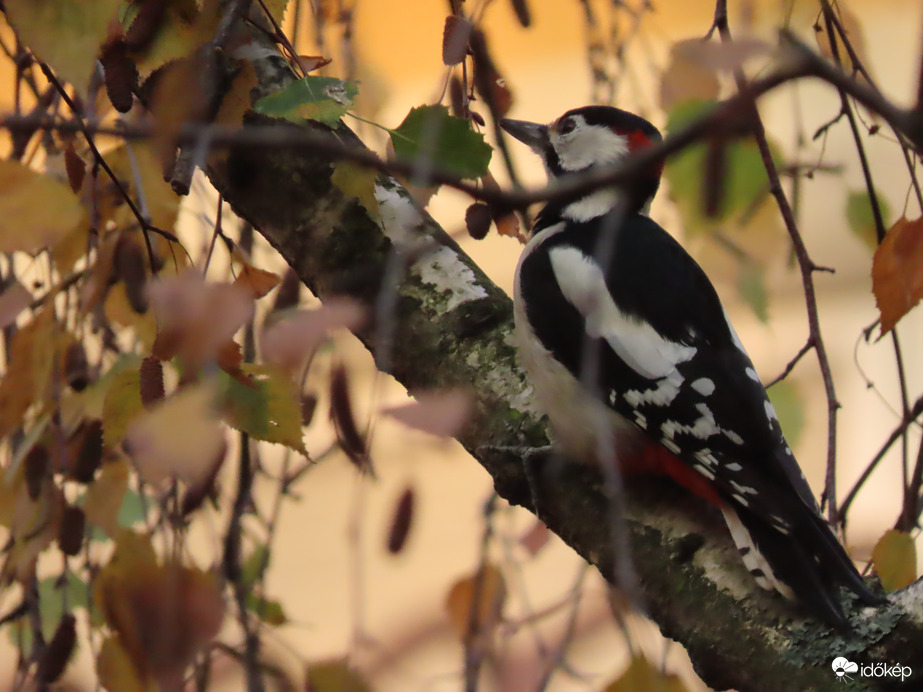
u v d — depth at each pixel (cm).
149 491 458
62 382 403
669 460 422
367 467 308
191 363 282
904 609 344
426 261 461
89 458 383
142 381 318
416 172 216
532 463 441
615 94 487
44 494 387
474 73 438
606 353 450
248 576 480
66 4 324
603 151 575
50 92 425
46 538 384
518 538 441
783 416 479
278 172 453
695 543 390
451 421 217
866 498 698
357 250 450
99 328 444
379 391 306
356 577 312
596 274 471
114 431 336
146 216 371
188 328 251
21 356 383
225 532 435
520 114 841
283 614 434
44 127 241
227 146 229
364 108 459
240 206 467
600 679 374
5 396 382
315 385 433
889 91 697
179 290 253
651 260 483
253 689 335
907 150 406
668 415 436
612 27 489
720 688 373
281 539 654
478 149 351
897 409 718
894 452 709
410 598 664
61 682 394
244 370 312
